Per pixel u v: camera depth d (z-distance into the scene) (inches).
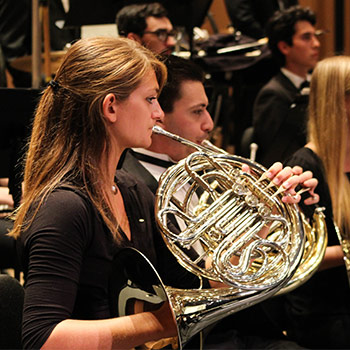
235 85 584.1
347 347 265.4
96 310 184.2
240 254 201.6
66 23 423.5
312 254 232.7
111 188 196.4
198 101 250.4
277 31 512.1
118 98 185.6
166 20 395.2
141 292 175.0
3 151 285.7
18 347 196.4
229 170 207.3
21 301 198.4
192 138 253.3
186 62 254.1
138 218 207.2
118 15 399.9
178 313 181.0
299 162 277.4
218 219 198.8
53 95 189.2
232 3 621.6
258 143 469.1
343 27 783.7
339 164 277.0
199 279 218.2
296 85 503.8
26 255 176.1
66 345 163.9
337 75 279.1
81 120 186.2
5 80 483.5
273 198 205.9
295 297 276.5
